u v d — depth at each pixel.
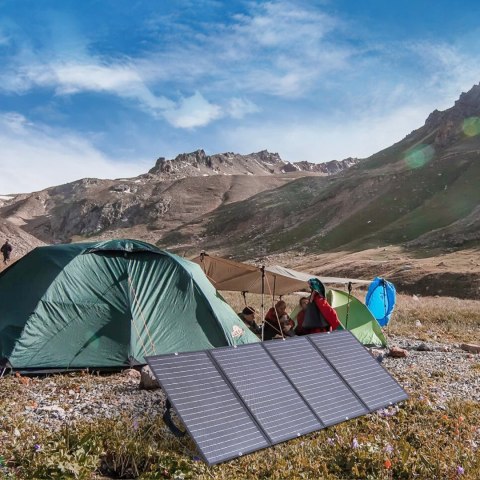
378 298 24.44
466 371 14.78
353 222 189.62
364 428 9.41
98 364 13.22
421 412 10.48
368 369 9.85
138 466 7.63
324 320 13.42
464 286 75.50
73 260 14.06
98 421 8.85
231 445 6.91
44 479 6.79
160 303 14.27
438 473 7.68
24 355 12.82
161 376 7.18
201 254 18.83
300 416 7.92
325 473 7.59
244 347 8.51
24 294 13.74
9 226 93.50
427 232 147.62
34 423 9.00
